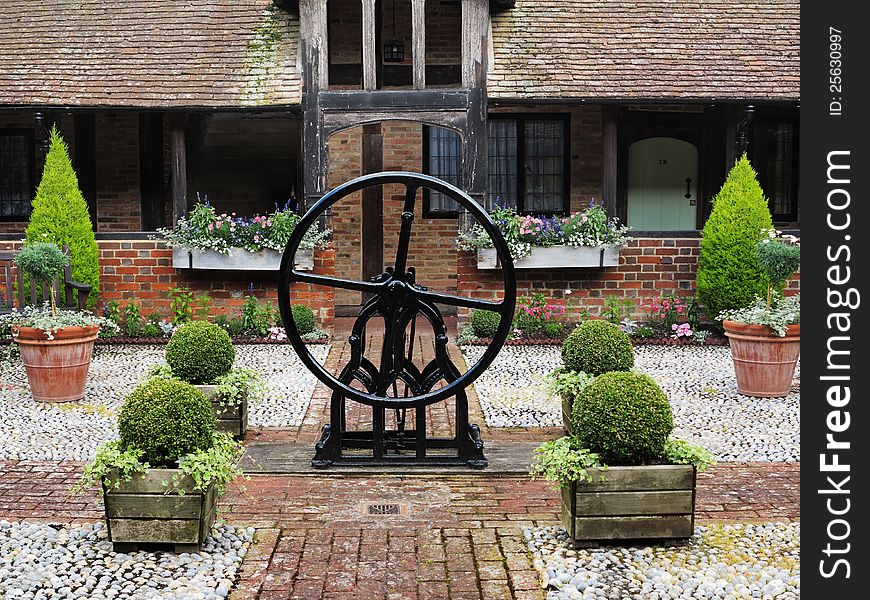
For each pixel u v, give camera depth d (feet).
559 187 43.52
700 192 42.55
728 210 34.96
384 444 19.44
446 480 18.12
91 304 35.37
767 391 25.29
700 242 37.09
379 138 42.91
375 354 32.91
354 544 14.52
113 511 13.75
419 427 18.72
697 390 26.55
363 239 43.68
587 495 13.96
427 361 31.50
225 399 20.51
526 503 16.62
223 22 39.83
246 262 35.70
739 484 17.79
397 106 35.88
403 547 14.40
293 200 48.03
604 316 36.96
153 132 42.55
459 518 15.79
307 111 35.94
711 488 17.54
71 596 12.26
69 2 41.55
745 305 34.68
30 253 25.32
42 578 12.86
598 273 37.06
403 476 18.30
